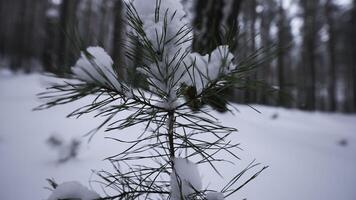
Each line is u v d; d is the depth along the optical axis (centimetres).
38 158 106
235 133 155
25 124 146
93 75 28
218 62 32
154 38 33
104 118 154
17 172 95
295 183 106
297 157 140
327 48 766
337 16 695
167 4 33
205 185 90
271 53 31
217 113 184
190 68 34
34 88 269
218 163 107
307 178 114
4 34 1008
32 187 87
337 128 280
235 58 33
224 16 152
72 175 92
